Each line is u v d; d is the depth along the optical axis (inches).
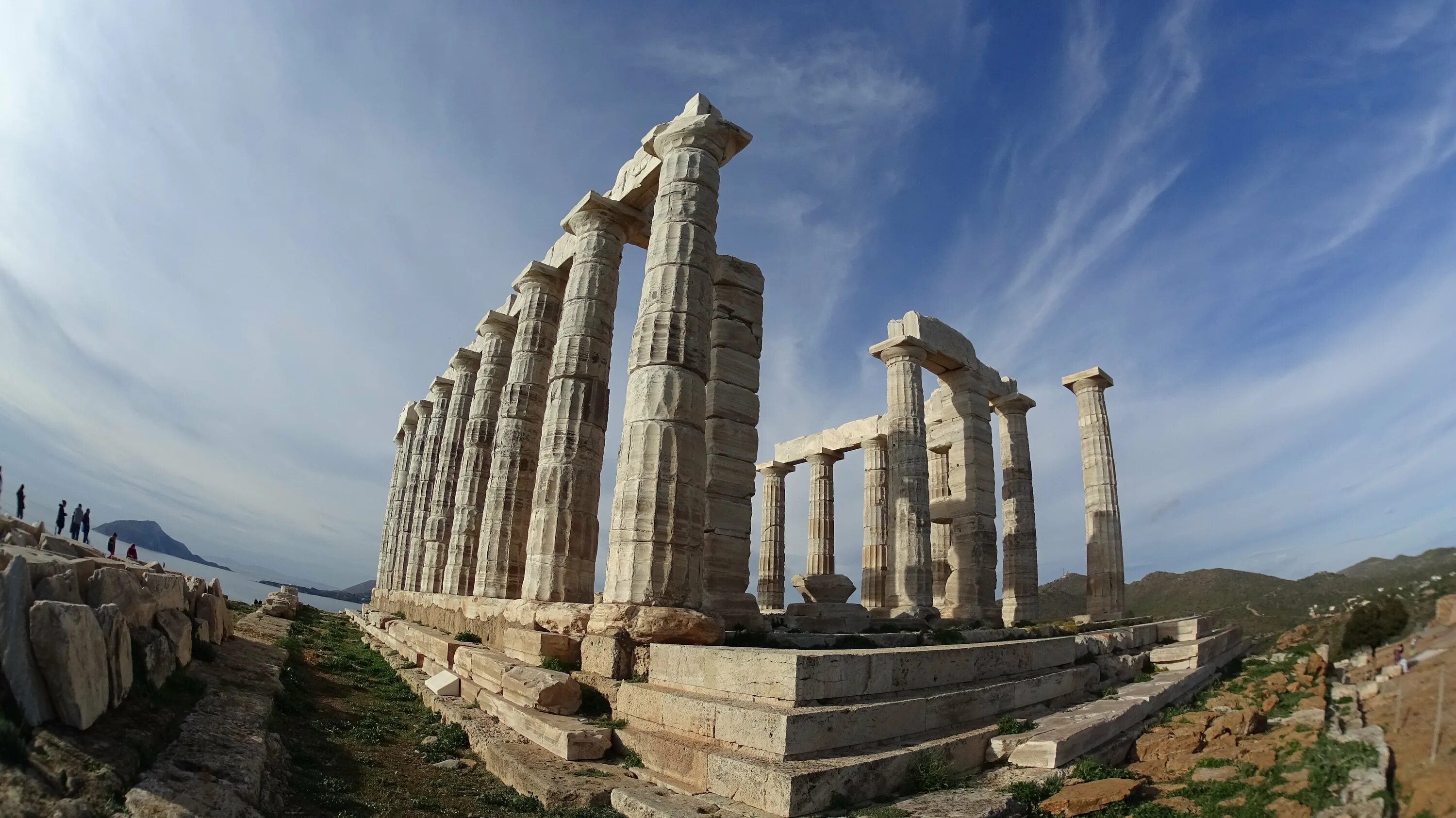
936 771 316.5
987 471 916.0
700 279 518.6
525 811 299.9
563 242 802.2
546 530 577.0
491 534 729.6
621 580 453.1
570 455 598.2
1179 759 370.6
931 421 1020.5
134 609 331.9
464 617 716.0
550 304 808.3
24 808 183.9
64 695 233.3
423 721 471.2
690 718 340.8
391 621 914.1
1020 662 473.4
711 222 539.5
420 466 1273.4
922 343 852.0
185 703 340.8
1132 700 497.4
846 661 339.6
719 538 569.3
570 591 565.9
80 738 232.2
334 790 308.7
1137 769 373.1
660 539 457.7
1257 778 308.7
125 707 281.3
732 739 313.4
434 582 1008.9
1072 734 370.0
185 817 214.4
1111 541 944.9
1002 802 293.4
